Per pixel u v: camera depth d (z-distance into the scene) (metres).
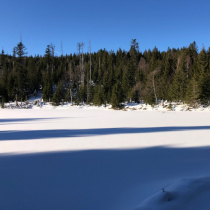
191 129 8.93
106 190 2.83
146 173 3.51
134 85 40.66
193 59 42.66
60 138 6.96
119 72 48.09
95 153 4.95
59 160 4.36
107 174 3.48
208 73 28.59
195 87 26.72
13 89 40.62
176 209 2.21
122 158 4.48
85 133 8.04
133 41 61.00
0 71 56.22
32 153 4.98
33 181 3.20
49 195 2.70
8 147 5.63
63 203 2.48
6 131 8.78
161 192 2.55
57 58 64.62
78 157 4.59
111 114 19.64
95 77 50.62
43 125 10.95
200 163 4.06
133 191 2.78
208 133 7.77
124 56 60.81
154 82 32.78
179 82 32.22
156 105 31.39
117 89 31.92
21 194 2.74
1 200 2.58
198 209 2.22
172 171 3.60
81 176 3.39
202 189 2.70
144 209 2.19
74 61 62.03
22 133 8.16
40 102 40.22
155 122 12.09
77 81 48.00
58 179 3.27
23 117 16.58
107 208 2.32
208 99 26.88
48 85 41.91
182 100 30.95
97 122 12.34
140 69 43.81
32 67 52.97
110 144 5.95
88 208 2.34
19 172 3.62
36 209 2.34
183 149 5.28
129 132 8.20
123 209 2.29
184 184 2.84
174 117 15.58
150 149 5.32
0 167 3.91
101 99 36.78
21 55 48.19
